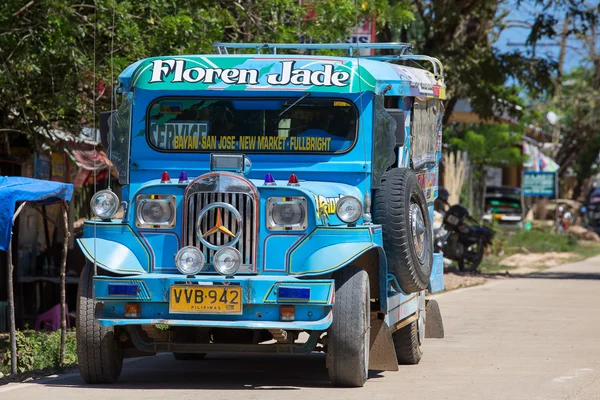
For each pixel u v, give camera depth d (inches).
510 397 418.6
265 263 425.1
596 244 2203.5
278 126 467.8
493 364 534.9
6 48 653.3
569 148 2706.7
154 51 694.5
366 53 852.6
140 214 435.2
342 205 423.2
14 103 691.4
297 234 424.5
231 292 413.7
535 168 2411.4
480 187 2031.3
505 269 1386.6
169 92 472.4
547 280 1168.2
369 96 464.8
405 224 452.4
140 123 473.7
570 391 435.8
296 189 425.1
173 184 434.3
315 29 812.0
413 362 539.5
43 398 407.2
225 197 425.1
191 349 435.5
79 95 715.4
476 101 1270.9
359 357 427.5
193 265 416.8
